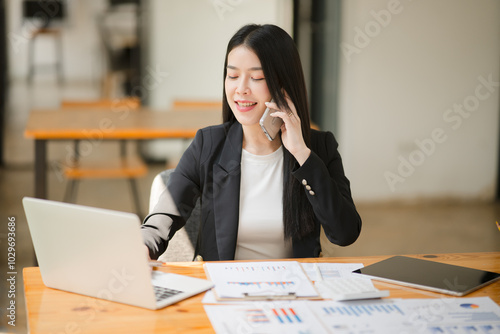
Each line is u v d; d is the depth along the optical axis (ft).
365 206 16.26
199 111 14.21
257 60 6.00
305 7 17.17
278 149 6.51
